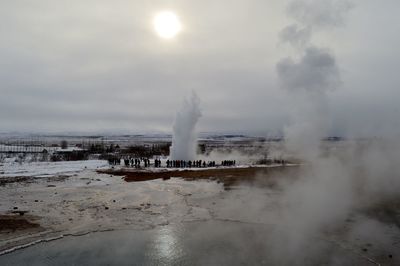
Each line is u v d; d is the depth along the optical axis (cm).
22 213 1270
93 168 2636
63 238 1042
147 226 1161
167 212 1332
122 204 1451
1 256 899
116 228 1140
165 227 1152
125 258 891
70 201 1484
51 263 859
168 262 867
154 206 1423
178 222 1205
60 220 1210
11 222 1166
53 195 1596
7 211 1297
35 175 2198
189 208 1387
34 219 1211
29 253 922
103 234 1082
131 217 1262
